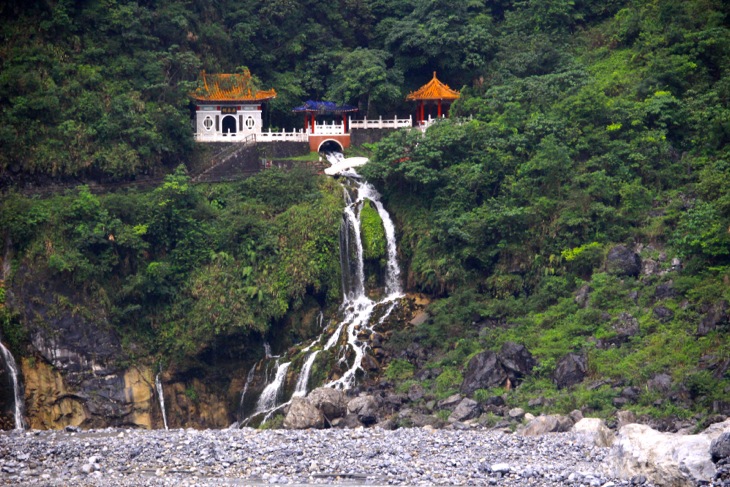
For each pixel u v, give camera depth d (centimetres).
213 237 7850
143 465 4512
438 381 6788
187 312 7569
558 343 6800
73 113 8219
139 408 7331
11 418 6988
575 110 8350
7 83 8081
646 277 7188
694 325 6594
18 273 7244
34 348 7100
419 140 8294
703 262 7012
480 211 7906
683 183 8019
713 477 3803
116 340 7369
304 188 8275
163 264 7562
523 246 7731
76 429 5703
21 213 7412
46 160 7981
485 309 7456
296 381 7306
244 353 7600
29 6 8469
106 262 7469
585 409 6044
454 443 5066
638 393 6106
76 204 7544
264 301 7606
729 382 5844
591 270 7475
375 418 6328
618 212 7700
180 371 7475
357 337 7469
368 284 8050
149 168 8419
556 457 4722
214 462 4559
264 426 6644
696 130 8362
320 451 4806
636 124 8269
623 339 6719
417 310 7831
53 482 4153
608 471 4219
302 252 7769
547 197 7881
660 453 3988
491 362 6644
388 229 8219
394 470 4400
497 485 4125
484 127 8419
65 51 8481
